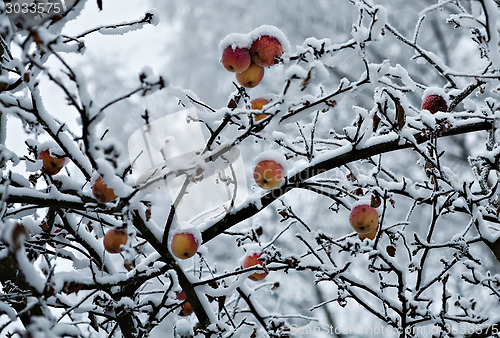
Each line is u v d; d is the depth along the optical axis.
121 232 2.89
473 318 3.39
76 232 3.27
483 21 2.67
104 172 2.20
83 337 2.57
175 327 3.05
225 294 3.02
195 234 2.77
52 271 2.14
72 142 2.65
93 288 2.64
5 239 1.74
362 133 3.05
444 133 2.96
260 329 3.95
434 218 3.27
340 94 2.60
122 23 3.05
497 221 3.32
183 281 2.93
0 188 2.56
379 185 3.25
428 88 3.08
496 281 3.35
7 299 2.58
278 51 2.52
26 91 3.06
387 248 3.24
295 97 2.50
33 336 1.74
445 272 3.59
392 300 3.25
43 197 2.62
